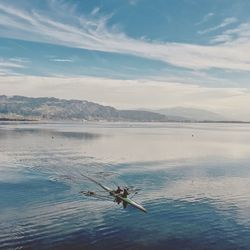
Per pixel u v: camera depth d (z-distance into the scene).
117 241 34.38
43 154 99.06
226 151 120.06
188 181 62.75
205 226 38.53
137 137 190.88
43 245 33.00
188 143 154.75
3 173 67.69
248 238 35.38
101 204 46.16
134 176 67.25
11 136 170.38
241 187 57.84
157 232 36.72
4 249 31.95
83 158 92.38
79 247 32.81
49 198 48.62
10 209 43.19
